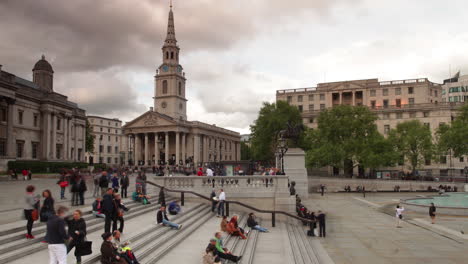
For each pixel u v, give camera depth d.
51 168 54.09
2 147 52.12
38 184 35.03
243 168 39.84
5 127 52.62
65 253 9.72
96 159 121.81
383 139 70.56
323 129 76.50
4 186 32.31
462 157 73.62
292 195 29.45
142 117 108.31
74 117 77.38
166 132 104.81
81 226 10.88
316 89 100.00
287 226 25.02
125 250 11.22
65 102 70.06
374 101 93.81
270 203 27.47
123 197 23.84
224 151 134.12
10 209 17.91
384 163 67.12
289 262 15.58
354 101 95.31
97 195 24.77
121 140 133.50
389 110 88.06
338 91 96.88
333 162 70.00
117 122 132.50
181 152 109.44
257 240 20.14
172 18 118.06
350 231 26.08
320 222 23.75
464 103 83.31
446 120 83.12
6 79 51.47
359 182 61.44
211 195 25.55
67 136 70.75
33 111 62.28
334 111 76.69
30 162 51.75
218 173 41.19
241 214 26.52
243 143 168.88
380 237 23.88
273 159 87.06
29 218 12.67
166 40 116.38
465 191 54.47
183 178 28.23
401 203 38.31
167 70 114.75
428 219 30.80
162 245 15.20
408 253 19.42
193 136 110.81
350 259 18.20
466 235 23.61
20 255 11.55
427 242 22.25
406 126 74.56
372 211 37.06
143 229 16.08
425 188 58.75
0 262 10.84
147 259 13.12
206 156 117.50
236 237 18.89
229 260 14.60
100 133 124.44
